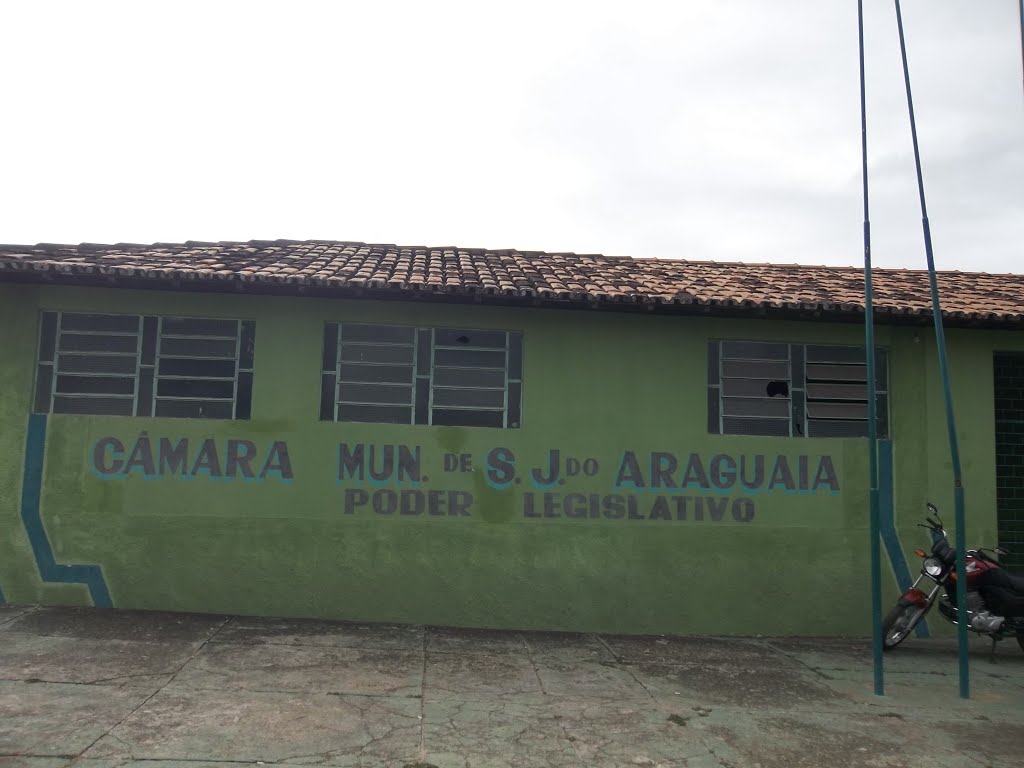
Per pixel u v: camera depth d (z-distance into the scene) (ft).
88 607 23.70
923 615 23.50
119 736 14.67
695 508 25.77
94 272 23.15
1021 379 28.53
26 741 14.24
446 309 25.72
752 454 26.16
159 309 24.82
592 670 20.62
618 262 31.89
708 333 26.50
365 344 25.58
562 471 25.50
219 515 24.36
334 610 24.40
